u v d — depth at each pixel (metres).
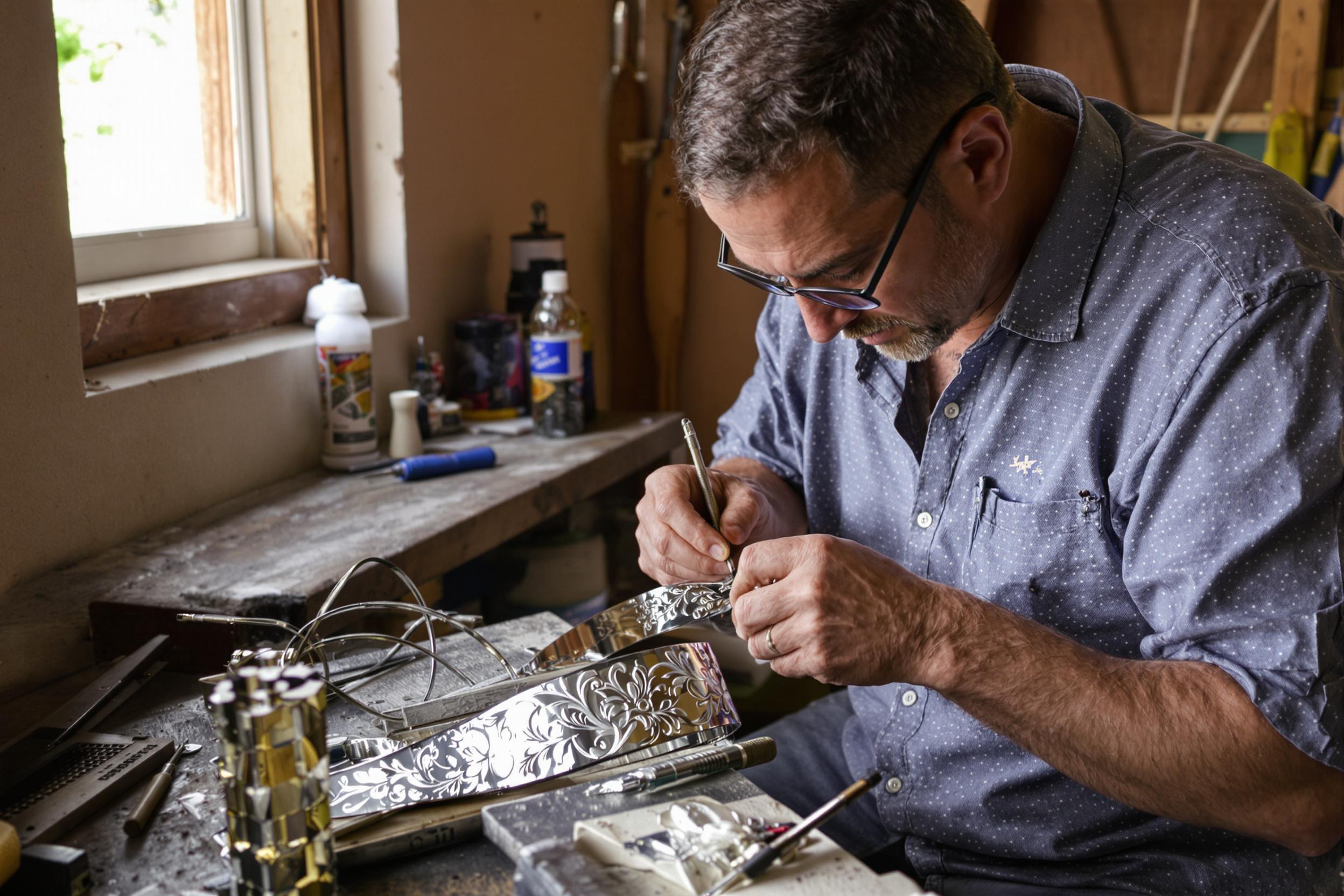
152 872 0.79
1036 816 1.11
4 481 1.25
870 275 0.98
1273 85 2.38
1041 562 1.10
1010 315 1.09
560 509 1.78
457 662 1.17
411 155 2.00
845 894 0.70
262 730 0.68
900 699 1.20
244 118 1.91
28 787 0.88
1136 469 1.01
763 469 1.43
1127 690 0.92
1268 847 1.04
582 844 0.74
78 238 1.58
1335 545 0.90
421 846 0.81
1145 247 1.04
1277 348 0.93
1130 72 2.55
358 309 1.79
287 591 1.22
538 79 2.44
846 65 0.89
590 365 2.17
